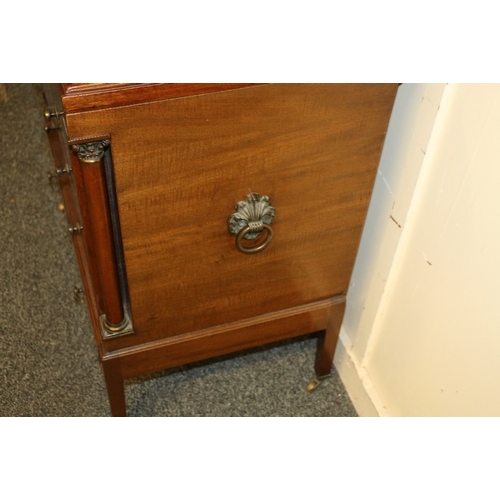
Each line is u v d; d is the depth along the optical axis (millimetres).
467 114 827
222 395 1279
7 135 1733
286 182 886
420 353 1045
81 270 1129
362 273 1184
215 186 849
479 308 870
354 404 1281
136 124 747
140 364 1065
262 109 791
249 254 930
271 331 1121
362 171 920
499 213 799
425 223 965
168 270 931
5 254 1489
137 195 817
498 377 854
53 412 1224
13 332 1348
